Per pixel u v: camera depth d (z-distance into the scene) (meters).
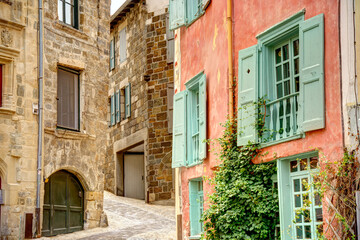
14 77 17.98
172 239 17.66
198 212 15.18
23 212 17.75
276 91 11.95
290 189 11.30
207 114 14.17
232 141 12.67
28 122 18.19
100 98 21.56
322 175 10.05
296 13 11.06
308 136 10.62
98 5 21.89
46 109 18.97
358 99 9.75
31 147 18.16
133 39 29.27
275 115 11.74
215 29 13.89
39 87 18.61
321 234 10.10
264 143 11.79
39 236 17.91
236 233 12.10
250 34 12.58
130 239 17.58
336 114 10.07
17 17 18.20
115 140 30.56
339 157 9.92
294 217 11.12
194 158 14.92
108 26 22.39
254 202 11.80
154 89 27.09
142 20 28.14
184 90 15.39
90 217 20.41
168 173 26.25
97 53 21.56
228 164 12.59
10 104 17.75
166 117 26.61
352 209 9.50
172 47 26.67
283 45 11.84
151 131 26.94
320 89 10.35
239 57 12.56
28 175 18.02
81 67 20.62
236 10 13.08
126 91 29.73
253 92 12.08
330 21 10.36
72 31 20.34
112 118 31.03
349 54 9.94
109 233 19.02
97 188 20.84
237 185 12.01
